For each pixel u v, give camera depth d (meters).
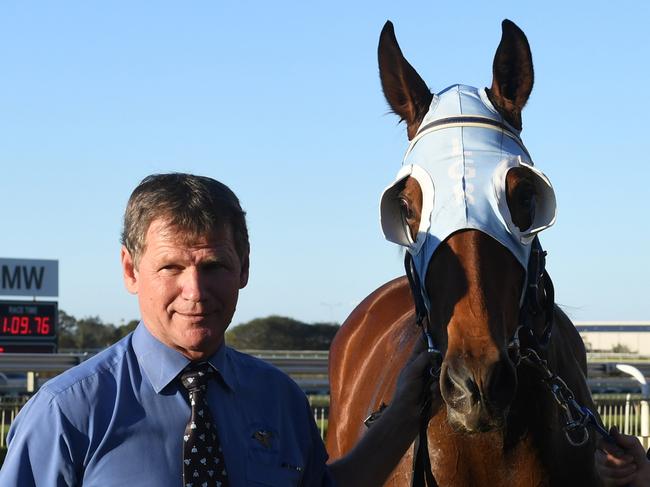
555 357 3.35
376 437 2.84
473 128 3.11
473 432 2.76
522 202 3.00
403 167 3.09
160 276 2.14
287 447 2.31
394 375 3.91
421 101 3.39
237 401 2.26
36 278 17.53
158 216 2.13
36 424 2.07
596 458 3.02
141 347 2.19
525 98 3.30
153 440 2.11
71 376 2.13
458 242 2.86
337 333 5.27
